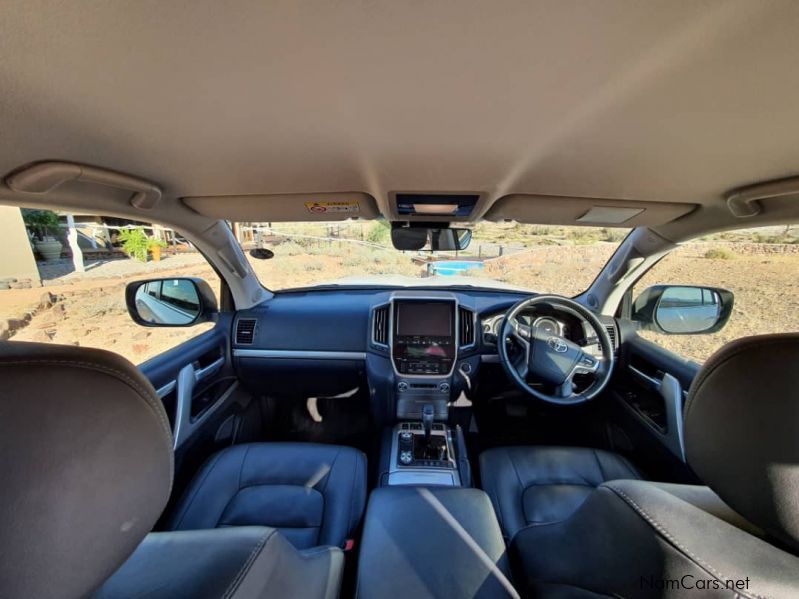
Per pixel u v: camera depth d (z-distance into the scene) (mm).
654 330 2084
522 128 840
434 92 673
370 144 947
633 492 692
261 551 677
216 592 578
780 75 579
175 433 1708
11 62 535
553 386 2143
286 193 1434
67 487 453
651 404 1937
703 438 663
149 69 579
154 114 750
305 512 1400
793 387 571
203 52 537
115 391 499
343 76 617
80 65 557
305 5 442
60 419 450
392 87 655
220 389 2215
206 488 1485
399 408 2246
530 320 2232
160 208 1508
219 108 729
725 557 545
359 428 2695
